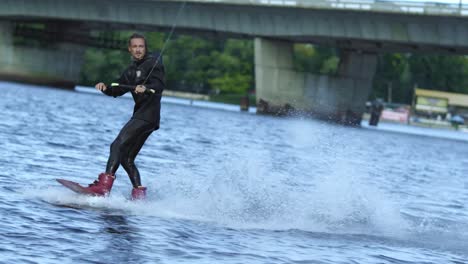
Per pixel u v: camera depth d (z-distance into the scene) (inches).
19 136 1471.5
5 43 5802.2
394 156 2321.6
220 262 591.5
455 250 738.8
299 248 671.1
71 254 574.6
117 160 814.5
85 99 4318.4
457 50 4136.3
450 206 1120.8
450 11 3843.5
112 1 4911.4
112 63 7485.2
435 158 2586.1
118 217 730.2
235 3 4461.1
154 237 657.6
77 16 5098.4
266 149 1887.3
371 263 636.7
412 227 845.8
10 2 5329.7
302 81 4901.6
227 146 1867.6
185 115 3661.4
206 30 4803.2
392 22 4072.3
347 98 4960.6
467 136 6870.1
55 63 5954.7
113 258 573.6
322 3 4183.1
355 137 3073.3
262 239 697.0
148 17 4837.6
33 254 563.8
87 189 796.0
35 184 871.1
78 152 1302.9
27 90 4495.6
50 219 686.5
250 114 4847.4
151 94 826.8
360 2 4065.0
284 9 4362.7
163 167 1192.8
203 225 738.2
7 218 669.9
